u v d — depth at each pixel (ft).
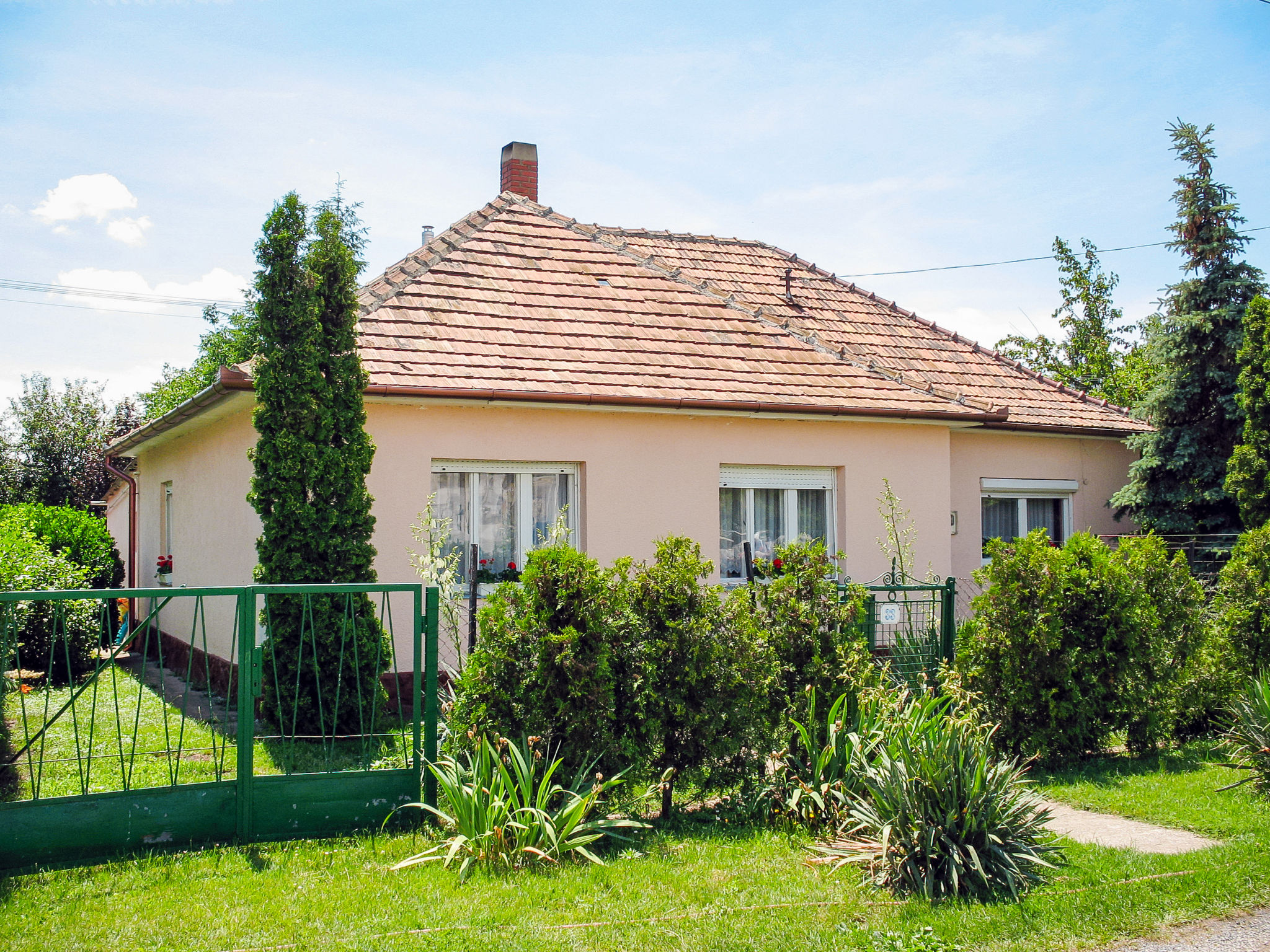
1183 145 56.49
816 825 21.89
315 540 28.96
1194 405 53.57
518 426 36.55
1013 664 27.66
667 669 22.99
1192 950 15.72
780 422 41.06
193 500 46.70
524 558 37.06
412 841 20.83
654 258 53.52
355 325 32.55
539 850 19.60
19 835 19.33
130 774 20.72
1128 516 54.39
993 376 53.31
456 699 22.76
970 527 48.88
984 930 16.34
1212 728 30.68
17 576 38.83
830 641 24.81
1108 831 22.07
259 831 21.01
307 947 15.78
